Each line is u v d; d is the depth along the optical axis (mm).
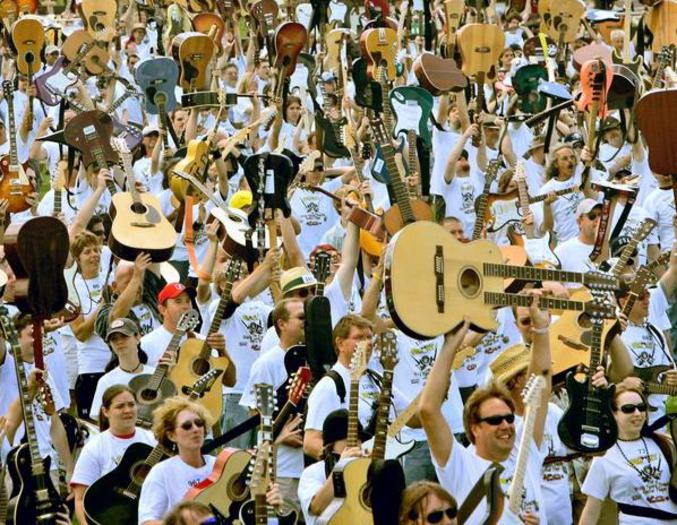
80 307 31047
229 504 23516
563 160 39531
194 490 23438
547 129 43062
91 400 31547
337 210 37969
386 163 24984
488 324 20188
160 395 28141
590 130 39031
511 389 24531
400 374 27391
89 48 49500
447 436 20609
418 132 34594
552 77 46438
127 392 25828
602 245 33656
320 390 25297
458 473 20656
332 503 22609
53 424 26531
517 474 20484
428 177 34781
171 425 24312
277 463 26219
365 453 23484
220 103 39188
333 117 45469
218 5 58781
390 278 19531
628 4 51938
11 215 39125
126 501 25109
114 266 34688
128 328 28609
